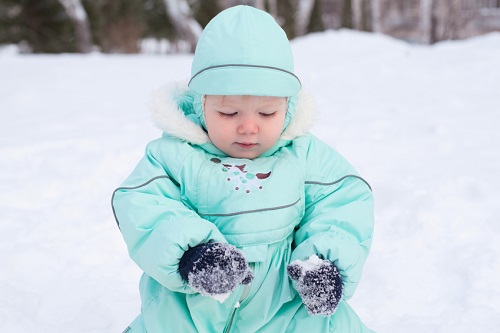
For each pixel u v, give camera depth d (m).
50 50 20.16
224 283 1.50
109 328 2.44
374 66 9.34
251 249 1.73
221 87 1.67
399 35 26.38
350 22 23.67
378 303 2.59
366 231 1.79
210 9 23.44
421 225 3.22
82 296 2.72
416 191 3.65
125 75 9.75
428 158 4.44
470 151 4.63
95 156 4.64
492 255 2.87
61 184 4.11
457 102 6.50
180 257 1.60
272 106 1.72
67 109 7.00
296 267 1.61
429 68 8.95
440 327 2.36
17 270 2.96
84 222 3.53
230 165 1.79
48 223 3.51
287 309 1.79
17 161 4.62
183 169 1.79
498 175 3.96
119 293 2.75
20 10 19.78
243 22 1.70
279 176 1.79
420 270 2.83
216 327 1.76
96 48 22.38
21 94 7.74
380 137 5.11
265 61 1.68
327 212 1.80
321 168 1.88
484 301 2.55
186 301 1.76
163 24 26.00
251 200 1.74
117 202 1.75
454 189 3.71
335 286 1.60
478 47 10.24
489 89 7.28
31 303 2.62
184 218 1.64
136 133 5.44
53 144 5.02
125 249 3.21
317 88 7.96
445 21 17.52
